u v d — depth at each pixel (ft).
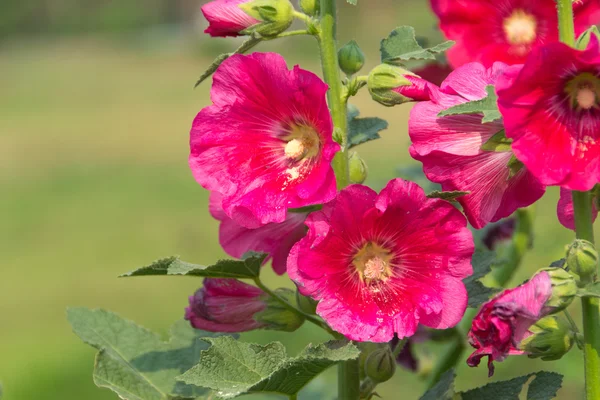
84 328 4.63
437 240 4.22
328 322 4.22
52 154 32.37
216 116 4.34
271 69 4.28
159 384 4.58
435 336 5.12
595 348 4.18
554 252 6.13
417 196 4.20
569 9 4.18
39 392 11.11
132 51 67.41
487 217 4.32
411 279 4.24
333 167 4.34
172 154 31.04
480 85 4.25
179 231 19.24
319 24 4.39
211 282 4.49
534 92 4.03
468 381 7.59
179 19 76.79
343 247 4.24
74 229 21.09
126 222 21.16
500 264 5.24
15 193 26.14
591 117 4.07
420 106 4.27
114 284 16.39
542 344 4.26
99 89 50.42
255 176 4.33
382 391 8.20
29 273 17.70
